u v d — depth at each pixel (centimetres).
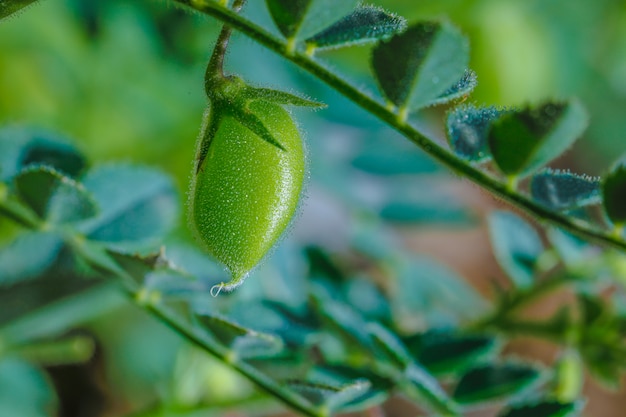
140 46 40
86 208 23
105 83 40
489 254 61
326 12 19
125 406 41
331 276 28
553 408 23
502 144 20
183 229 31
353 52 41
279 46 20
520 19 47
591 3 55
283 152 20
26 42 40
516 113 20
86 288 26
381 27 20
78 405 41
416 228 38
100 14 40
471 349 25
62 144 24
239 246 20
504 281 61
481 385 25
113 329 40
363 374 24
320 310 25
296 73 36
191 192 20
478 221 37
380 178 36
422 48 20
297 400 23
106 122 40
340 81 20
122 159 39
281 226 20
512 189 20
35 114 39
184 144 39
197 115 39
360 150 36
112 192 24
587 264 27
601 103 59
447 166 20
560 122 20
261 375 23
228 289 20
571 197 20
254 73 35
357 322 25
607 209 20
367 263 42
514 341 56
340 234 44
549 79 51
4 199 23
